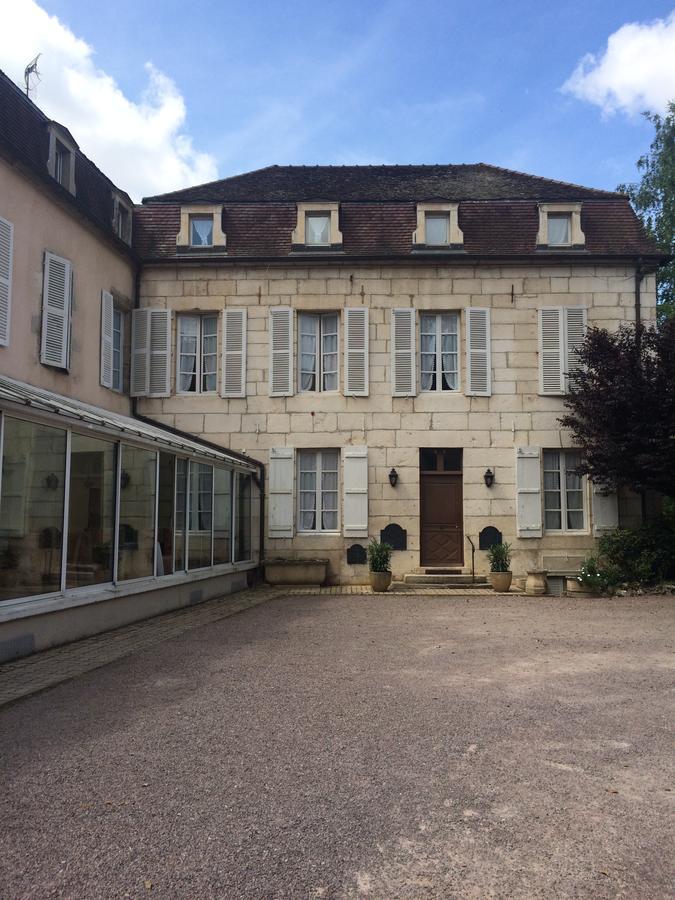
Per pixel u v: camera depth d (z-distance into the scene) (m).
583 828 3.40
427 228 16.23
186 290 16.20
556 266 16.00
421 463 15.96
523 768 4.20
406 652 7.77
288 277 16.19
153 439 10.62
